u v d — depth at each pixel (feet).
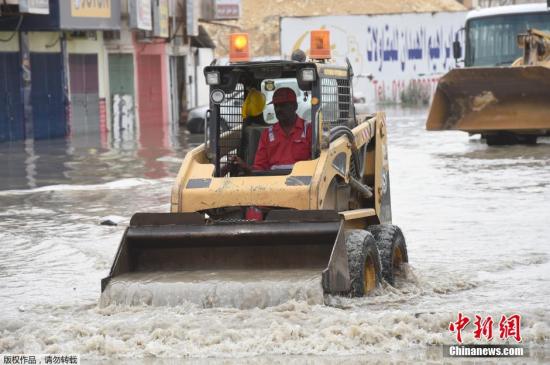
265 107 91.56
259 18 622.54
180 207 82.58
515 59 252.83
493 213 130.52
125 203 146.30
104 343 68.44
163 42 366.22
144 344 68.59
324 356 65.98
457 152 217.97
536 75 214.28
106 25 306.35
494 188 155.12
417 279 89.20
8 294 89.97
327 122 85.20
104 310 76.84
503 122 222.07
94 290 91.09
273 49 601.62
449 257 102.27
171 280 78.33
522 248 106.63
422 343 68.44
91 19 297.74
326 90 86.84
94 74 324.39
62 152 236.84
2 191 162.40
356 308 77.56
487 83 220.64
